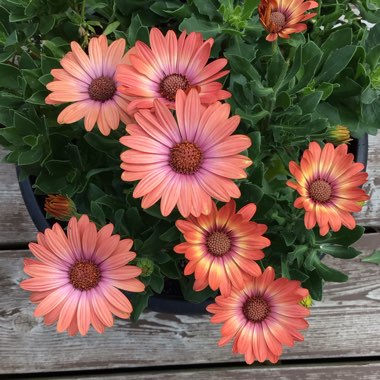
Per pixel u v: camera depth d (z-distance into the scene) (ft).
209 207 1.05
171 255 1.40
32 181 1.56
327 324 1.87
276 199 1.36
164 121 1.05
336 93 1.47
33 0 1.30
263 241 1.12
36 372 1.84
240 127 1.40
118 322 1.83
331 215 1.14
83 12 1.36
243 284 1.14
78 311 1.18
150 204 1.05
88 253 1.17
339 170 1.15
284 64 1.22
